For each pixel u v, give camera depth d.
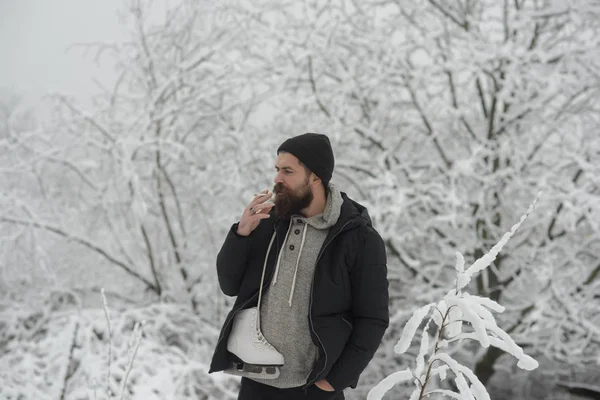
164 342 6.21
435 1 7.36
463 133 7.74
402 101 7.64
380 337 1.66
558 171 6.75
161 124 7.28
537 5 7.23
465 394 1.33
